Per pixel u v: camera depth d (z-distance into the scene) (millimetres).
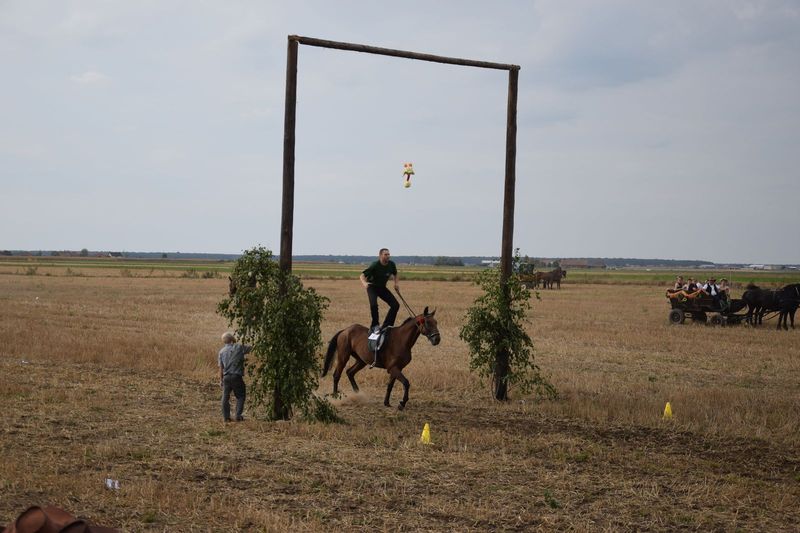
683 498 8562
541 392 15586
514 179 15930
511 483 8938
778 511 8242
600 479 9250
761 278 100875
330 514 7605
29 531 2123
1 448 9805
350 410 14156
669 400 14766
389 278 15008
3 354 19125
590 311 41031
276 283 13141
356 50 13719
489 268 16062
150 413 12852
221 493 8211
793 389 16969
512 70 15727
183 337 24094
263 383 12922
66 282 68250
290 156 13305
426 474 9227
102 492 8016
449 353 22312
